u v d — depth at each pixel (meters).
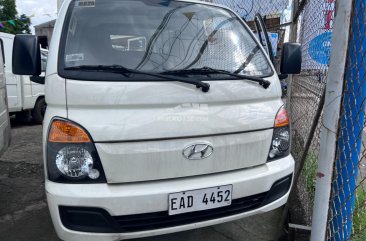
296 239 2.41
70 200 1.80
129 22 2.38
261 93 2.25
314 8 3.29
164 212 1.93
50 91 1.94
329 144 1.85
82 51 2.11
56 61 2.02
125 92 1.87
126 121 1.85
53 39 2.18
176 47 2.34
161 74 2.06
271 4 5.12
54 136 1.86
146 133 1.87
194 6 2.75
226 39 2.56
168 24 2.48
